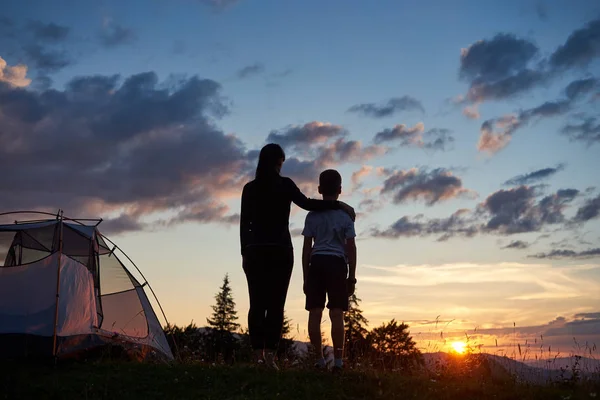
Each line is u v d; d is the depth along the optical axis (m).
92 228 12.25
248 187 8.48
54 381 8.34
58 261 10.69
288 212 8.42
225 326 46.56
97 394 7.77
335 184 8.31
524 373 8.26
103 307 12.23
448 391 7.41
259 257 8.26
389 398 7.14
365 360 8.92
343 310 7.95
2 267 10.47
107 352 10.64
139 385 8.12
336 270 7.98
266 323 8.35
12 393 7.82
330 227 8.11
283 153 8.58
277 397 7.22
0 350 9.80
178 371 8.77
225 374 8.37
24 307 10.17
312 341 8.11
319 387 7.47
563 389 7.61
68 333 10.16
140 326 12.31
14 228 11.10
